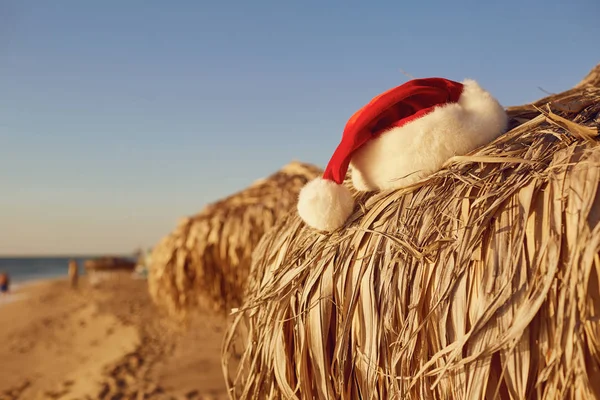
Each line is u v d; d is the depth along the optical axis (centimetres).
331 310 102
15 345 714
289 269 109
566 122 92
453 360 87
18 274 4188
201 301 224
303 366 103
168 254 222
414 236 96
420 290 93
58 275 3972
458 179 99
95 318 867
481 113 103
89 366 510
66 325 858
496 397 87
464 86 108
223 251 211
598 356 81
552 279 83
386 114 106
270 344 108
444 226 94
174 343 536
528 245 87
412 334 91
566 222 85
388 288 95
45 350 670
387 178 104
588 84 119
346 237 104
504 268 87
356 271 99
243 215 213
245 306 120
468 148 102
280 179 239
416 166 102
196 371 414
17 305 1349
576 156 89
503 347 85
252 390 112
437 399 91
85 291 1542
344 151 107
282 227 126
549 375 83
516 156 96
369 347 96
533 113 111
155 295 236
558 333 82
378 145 105
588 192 85
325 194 106
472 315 88
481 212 92
